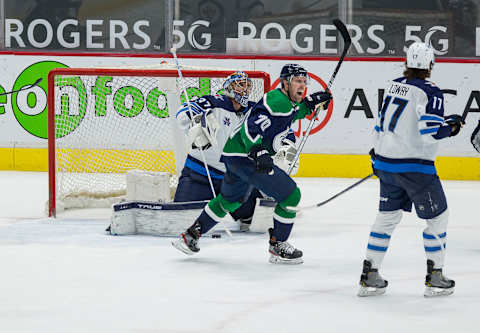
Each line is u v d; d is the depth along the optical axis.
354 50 35.22
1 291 13.53
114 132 32.16
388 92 13.24
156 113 32.31
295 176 35.00
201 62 35.16
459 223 22.61
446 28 34.94
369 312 12.22
